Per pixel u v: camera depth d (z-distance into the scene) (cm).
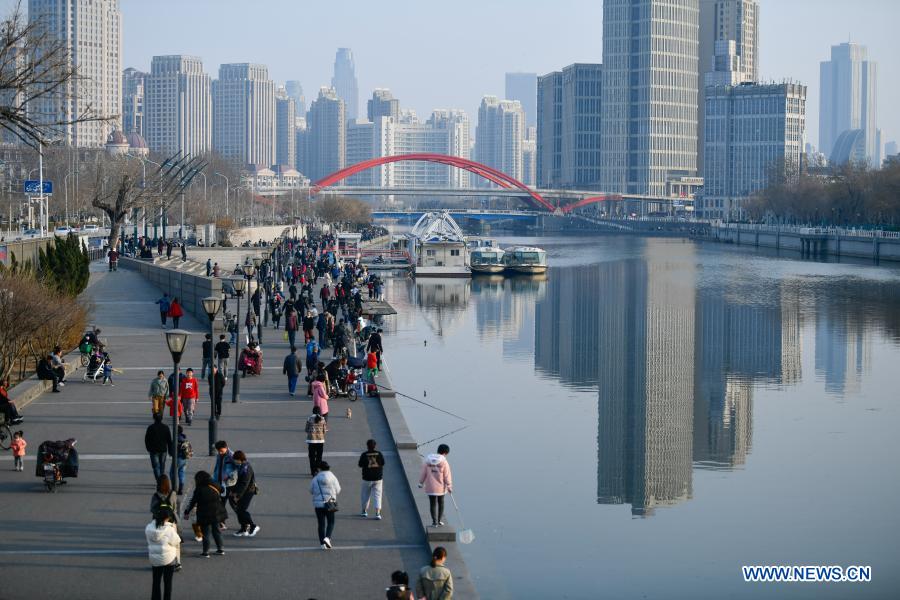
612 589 4494
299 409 6025
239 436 5316
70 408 5897
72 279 9312
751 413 8112
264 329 9788
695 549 5028
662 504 5709
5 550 3619
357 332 9619
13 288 6556
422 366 10006
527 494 5831
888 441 7175
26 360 7181
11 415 5053
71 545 3675
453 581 3478
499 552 4906
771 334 12631
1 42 5122
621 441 7094
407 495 4369
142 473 4562
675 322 13838
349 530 3922
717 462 6631
